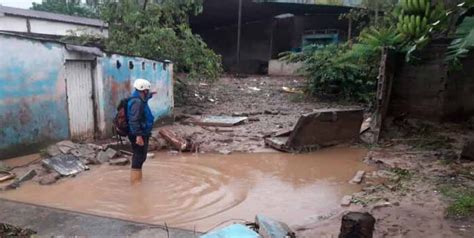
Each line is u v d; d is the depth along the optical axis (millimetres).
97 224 4988
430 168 7609
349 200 6043
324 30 28969
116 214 5598
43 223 5023
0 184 6742
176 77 15250
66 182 7000
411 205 5617
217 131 11430
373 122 10867
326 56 17750
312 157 8945
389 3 19031
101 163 8156
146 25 14539
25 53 8102
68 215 5289
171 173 7656
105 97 10031
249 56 31406
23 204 5707
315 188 6855
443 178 6914
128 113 6801
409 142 9805
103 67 9914
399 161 8211
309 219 5434
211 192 6605
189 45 14648
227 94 18938
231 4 25500
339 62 16938
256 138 10609
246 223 4863
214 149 9531
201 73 15133
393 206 5613
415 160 8258
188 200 6211
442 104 10539
